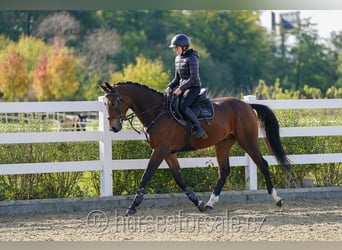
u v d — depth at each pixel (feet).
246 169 43.98
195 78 37.76
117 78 165.37
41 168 39.88
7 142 39.34
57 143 41.86
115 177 42.65
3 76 168.45
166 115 38.14
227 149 40.60
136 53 187.42
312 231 32.73
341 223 34.86
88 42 185.88
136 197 37.68
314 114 47.39
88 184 43.62
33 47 177.37
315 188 44.01
